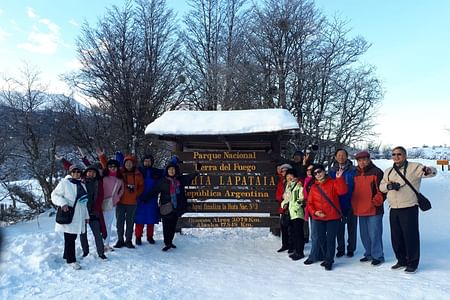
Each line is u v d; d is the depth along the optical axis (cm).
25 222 1372
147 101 2261
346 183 677
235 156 895
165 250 782
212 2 2742
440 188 2292
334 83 2211
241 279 601
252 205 891
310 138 2133
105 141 2173
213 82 2431
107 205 741
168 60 2456
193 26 2731
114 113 2220
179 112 936
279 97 2205
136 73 2266
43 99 2150
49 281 573
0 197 1666
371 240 673
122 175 789
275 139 905
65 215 641
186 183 877
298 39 2262
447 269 616
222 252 783
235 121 876
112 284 562
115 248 777
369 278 589
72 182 659
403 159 628
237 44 2488
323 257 709
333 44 2281
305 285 568
